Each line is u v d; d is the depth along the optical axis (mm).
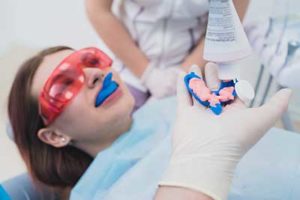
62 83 826
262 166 816
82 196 846
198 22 1100
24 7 1840
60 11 1708
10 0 1863
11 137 935
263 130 604
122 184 820
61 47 916
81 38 1685
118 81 895
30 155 924
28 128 889
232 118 605
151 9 1072
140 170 831
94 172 847
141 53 1164
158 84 1143
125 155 875
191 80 656
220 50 568
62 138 889
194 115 628
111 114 863
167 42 1121
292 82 976
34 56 902
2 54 1813
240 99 621
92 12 1130
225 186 570
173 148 630
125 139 898
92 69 848
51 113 835
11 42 1938
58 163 918
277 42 1039
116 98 872
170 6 1029
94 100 847
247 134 595
